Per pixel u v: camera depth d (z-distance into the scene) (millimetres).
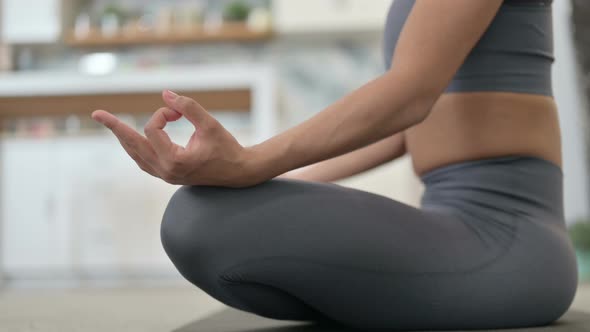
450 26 885
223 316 1502
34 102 3738
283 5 4816
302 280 914
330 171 1363
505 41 1032
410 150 1158
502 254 976
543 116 1054
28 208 3850
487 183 1020
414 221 954
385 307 946
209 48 5004
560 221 1069
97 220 3830
